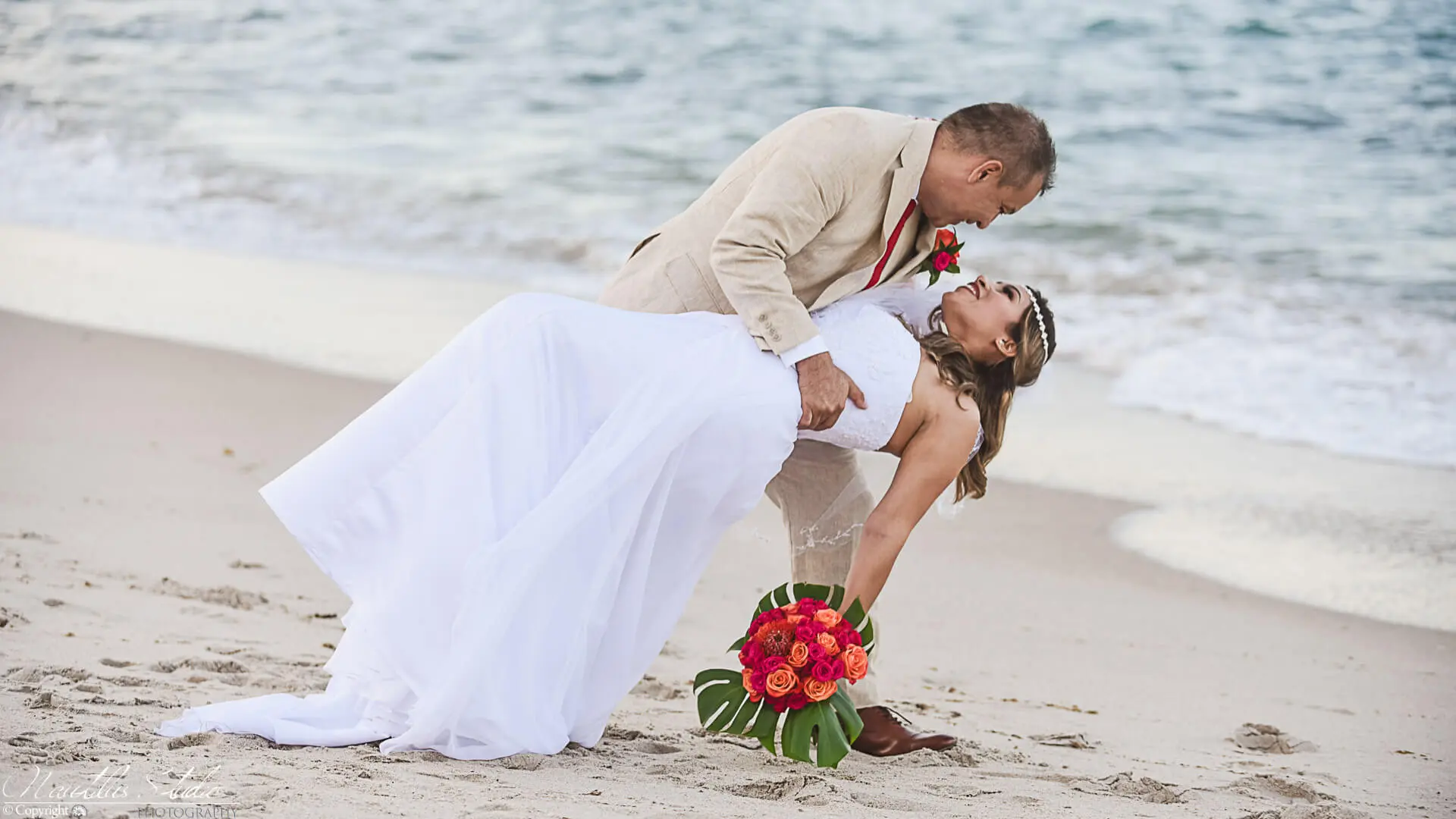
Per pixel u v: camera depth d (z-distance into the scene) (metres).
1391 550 9.35
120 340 12.86
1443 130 19.81
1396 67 21.62
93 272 15.27
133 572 7.32
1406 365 13.15
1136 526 9.74
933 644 7.59
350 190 18.77
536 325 4.86
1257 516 9.95
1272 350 13.62
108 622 6.32
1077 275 15.72
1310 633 7.96
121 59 24.77
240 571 7.62
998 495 10.36
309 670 5.83
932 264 5.39
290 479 4.79
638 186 18.80
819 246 5.17
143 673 5.53
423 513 4.75
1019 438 11.59
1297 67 21.81
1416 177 18.44
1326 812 4.76
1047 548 9.36
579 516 4.62
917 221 5.34
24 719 4.56
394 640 4.61
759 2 25.89
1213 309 14.70
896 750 5.38
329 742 4.62
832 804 4.43
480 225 17.36
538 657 4.69
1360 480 10.67
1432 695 6.99
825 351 4.98
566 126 21.27
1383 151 19.30
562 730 4.82
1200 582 8.76
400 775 4.21
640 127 21.22
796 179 4.96
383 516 4.81
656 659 6.96
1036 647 7.58
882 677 6.98
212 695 5.24
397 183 19.00
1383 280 15.38
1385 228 16.86
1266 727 6.32
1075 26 23.86
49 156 20.06
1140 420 11.98
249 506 8.92
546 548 4.57
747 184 5.26
